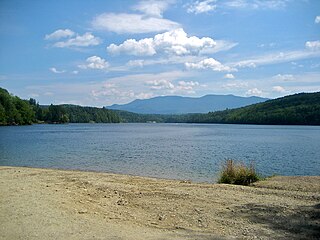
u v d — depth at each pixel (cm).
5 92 12106
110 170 2369
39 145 4541
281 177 1720
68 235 712
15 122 12300
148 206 1029
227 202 1080
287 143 5066
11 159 2989
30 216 843
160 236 728
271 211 966
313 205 1038
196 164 2711
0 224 777
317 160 3058
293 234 772
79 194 1170
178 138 6394
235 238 733
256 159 3116
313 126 13638
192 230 789
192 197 1158
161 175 2150
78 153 3566
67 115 17188
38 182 1400
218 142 5344
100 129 11406
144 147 4400
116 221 848
